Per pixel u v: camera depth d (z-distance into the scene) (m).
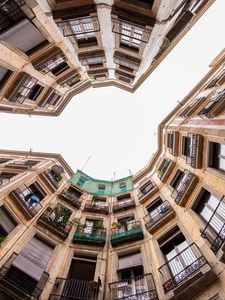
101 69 19.45
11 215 13.20
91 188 24.59
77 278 12.91
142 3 10.69
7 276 10.35
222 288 8.05
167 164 19.41
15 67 13.39
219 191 11.00
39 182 17.92
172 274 10.46
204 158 13.23
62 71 18.16
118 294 10.72
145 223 15.49
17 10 10.15
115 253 13.92
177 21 14.07
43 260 12.47
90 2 11.02
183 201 13.52
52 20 11.95
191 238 11.43
